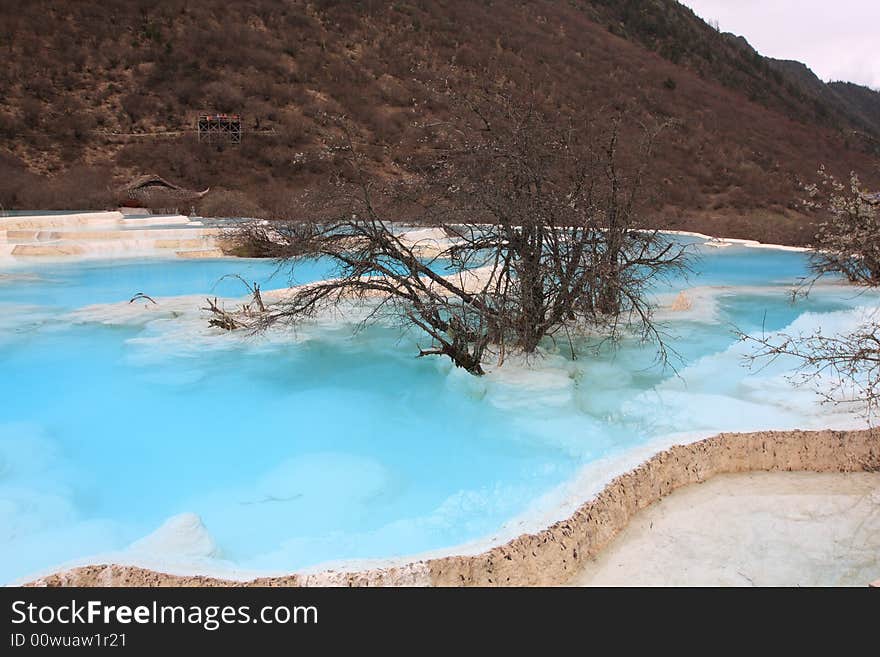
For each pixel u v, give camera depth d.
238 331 7.97
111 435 5.45
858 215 8.11
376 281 6.22
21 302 9.98
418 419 5.66
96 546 3.90
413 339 7.71
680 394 5.62
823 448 4.07
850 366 4.91
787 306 9.43
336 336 7.84
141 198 22.70
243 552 3.78
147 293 11.05
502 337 6.18
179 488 4.62
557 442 4.95
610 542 3.30
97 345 7.58
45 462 4.98
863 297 9.80
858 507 3.60
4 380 6.57
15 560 3.72
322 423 5.63
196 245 15.27
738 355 6.81
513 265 6.09
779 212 28.72
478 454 4.90
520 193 5.95
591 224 6.23
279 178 27.67
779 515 3.53
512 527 3.18
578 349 6.97
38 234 14.81
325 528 4.02
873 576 2.97
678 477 3.85
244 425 5.61
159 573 2.74
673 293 10.39
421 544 3.79
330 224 6.09
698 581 2.96
